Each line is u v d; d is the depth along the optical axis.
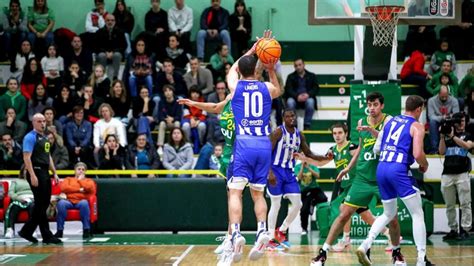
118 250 13.91
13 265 11.81
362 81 15.01
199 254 13.16
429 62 21.73
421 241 10.72
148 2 23.53
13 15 22.06
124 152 18.17
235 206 9.63
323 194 17.36
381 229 10.77
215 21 22.25
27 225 15.29
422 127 10.66
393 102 14.96
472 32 21.88
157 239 16.03
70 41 21.81
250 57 10.05
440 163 18.69
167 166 18.08
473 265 11.59
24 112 19.78
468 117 19.34
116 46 21.72
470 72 20.83
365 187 11.31
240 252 9.41
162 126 19.33
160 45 21.67
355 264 11.81
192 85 20.45
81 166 17.03
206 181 17.36
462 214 16.22
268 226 13.65
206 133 19.47
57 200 16.62
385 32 14.38
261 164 9.85
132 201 17.34
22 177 16.78
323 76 22.33
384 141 10.88
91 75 20.39
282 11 23.45
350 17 14.66
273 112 20.52
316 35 23.31
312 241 15.59
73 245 14.91
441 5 14.66
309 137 19.98
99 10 22.19
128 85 20.56
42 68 21.05
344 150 13.69
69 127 18.77
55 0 23.56
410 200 10.64
